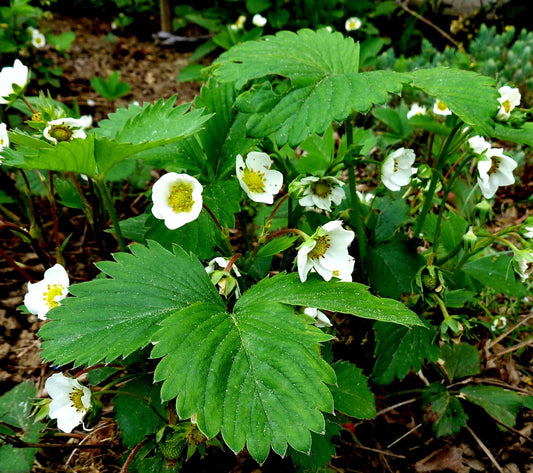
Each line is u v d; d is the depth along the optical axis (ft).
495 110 0.79
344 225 1.06
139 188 1.66
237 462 0.91
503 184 0.96
